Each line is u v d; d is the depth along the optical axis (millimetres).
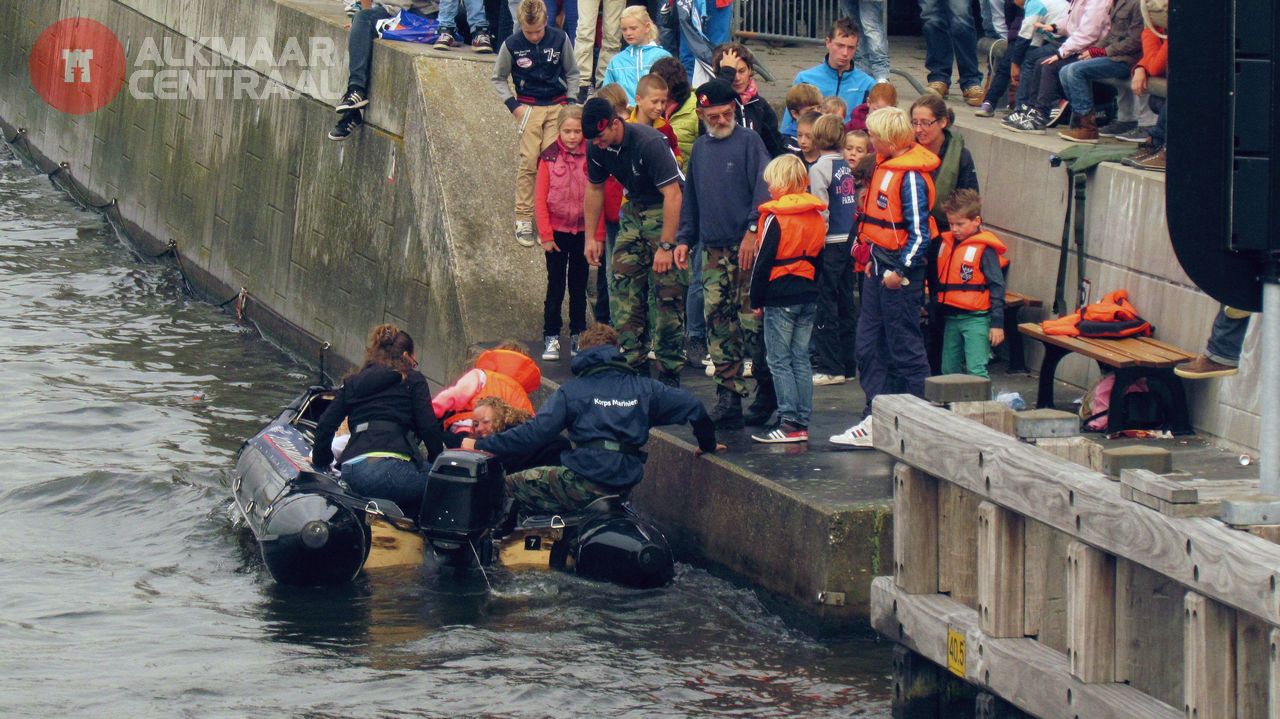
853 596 17094
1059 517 12422
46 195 46844
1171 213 11336
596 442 18812
